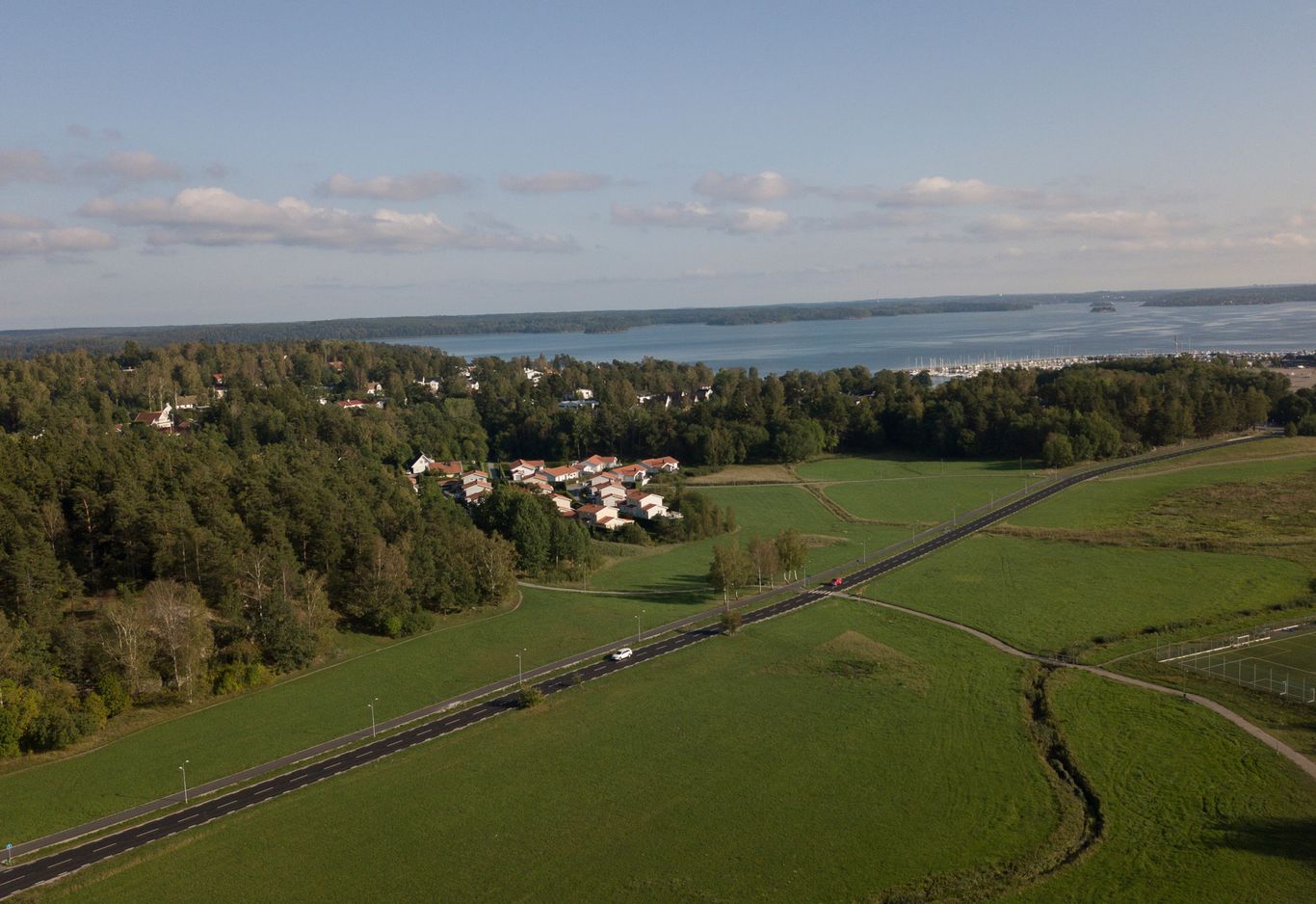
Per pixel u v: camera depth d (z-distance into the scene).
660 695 97.62
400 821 73.00
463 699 98.69
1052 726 85.75
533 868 65.69
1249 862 63.25
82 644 94.69
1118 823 68.94
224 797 78.00
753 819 71.44
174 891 64.31
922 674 100.56
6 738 83.31
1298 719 85.12
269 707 97.06
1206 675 96.31
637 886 62.97
